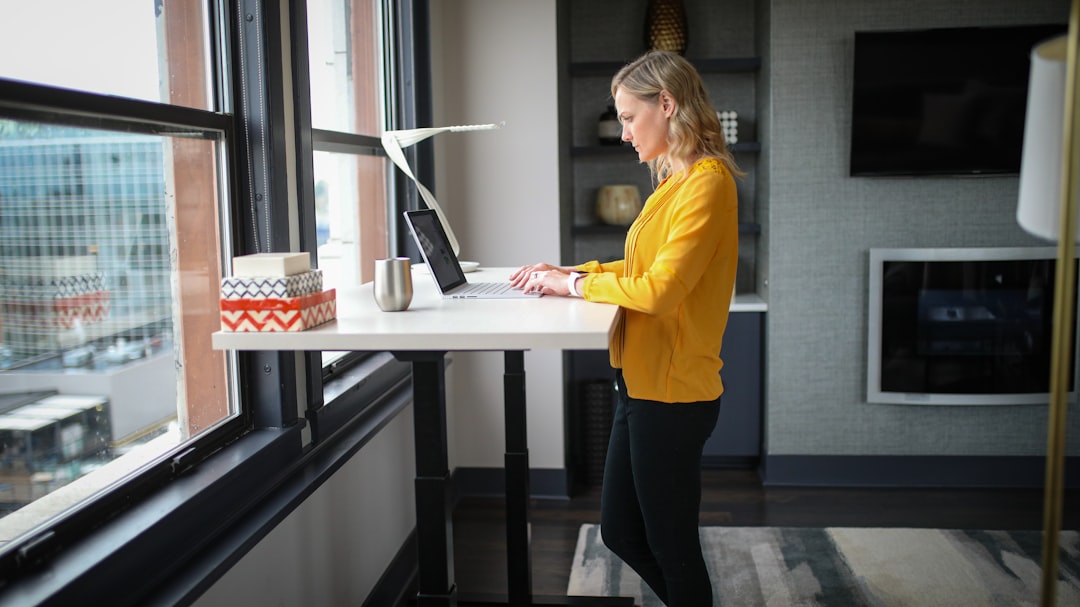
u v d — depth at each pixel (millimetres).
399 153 2668
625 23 4234
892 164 3572
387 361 2963
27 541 1388
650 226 1931
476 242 3738
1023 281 3617
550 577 3018
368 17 3086
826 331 3762
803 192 3695
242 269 1630
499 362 3775
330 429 2387
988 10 3549
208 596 1671
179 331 1839
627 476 2129
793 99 3652
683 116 1900
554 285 1992
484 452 3854
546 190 3680
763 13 3830
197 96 1936
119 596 1463
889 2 3574
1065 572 2900
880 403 3756
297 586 2109
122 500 1616
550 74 3629
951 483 3789
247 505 1881
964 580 2871
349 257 2846
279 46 2055
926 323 3672
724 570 2996
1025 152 1341
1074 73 1200
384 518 2816
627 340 1920
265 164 2021
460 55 3654
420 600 2039
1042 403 3693
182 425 1861
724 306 1936
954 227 3648
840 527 3355
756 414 3963
